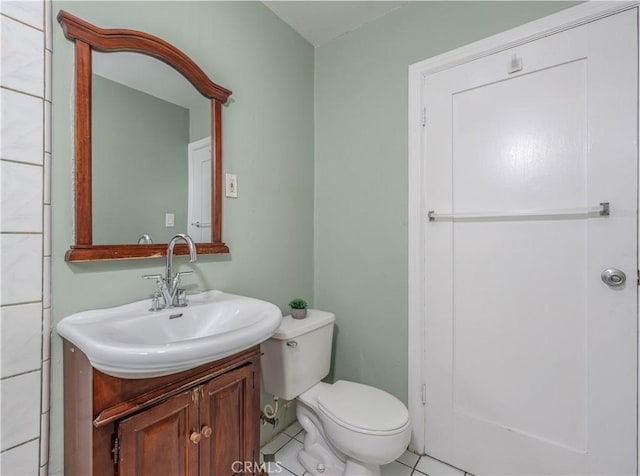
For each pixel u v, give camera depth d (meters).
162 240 1.19
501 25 1.39
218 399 1.02
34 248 0.88
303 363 1.51
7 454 0.84
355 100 1.84
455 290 1.52
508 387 1.39
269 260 1.69
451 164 1.53
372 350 1.77
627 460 1.16
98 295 1.02
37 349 0.89
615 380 1.18
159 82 1.19
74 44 0.97
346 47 1.88
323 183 1.98
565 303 1.27
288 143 1.82
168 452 0.88
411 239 1.63
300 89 1.91
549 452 1.30
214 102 1.37
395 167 1.69
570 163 1.26
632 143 1.15
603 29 1.20
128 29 1.08
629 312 1.16
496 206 1.42
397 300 1.68
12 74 0.84
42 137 0.90
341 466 1.40
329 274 1.95
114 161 1.06
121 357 0.69
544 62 1.31
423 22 1.60
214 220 1.38
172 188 1.23
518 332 1.37
